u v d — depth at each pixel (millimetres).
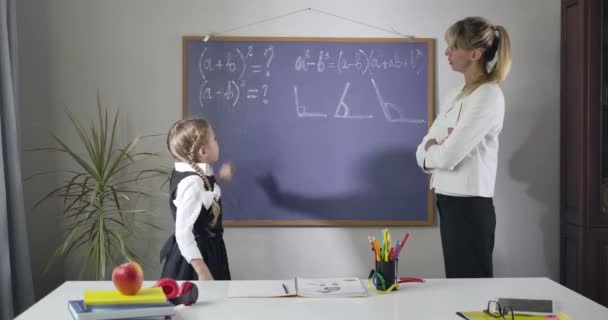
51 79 3107
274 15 3141
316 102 3150
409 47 3148
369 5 3154
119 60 3123
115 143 3137
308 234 3203
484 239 2547
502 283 1823
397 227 3217
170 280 1604
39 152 3119
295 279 1859
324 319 1470
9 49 2877
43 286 3146
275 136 3152
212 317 1483
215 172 3148
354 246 3213
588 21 2852
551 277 3242
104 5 3111
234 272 3199
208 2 3129
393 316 1497
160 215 3164
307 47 3135
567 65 3037
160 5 3121
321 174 3172
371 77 3150
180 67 3141
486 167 2535
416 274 3227
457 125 2473
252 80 3137
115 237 3102
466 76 2598
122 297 1426
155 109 3141
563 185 3094
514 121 3203
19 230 2779
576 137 2955
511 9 3174
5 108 2699
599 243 2904
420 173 3182
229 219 3172
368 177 3176
